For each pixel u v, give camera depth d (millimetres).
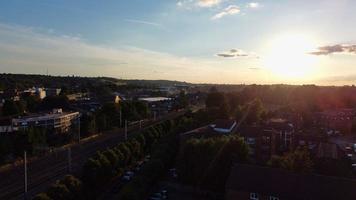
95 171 62062
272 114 161375
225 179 61469
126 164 78938
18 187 65562
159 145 84625
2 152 86500
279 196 48094
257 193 49375
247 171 53000
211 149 64125
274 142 92125
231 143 63906
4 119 132125
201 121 121938
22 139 93438
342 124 142875
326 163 70875
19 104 167750
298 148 82875
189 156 65688
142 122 155750
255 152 87625
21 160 87625
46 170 77312
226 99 164500
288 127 111312
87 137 120875
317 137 98062
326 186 47750
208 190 62719
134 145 83688
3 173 75438
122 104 154250
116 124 141875
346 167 74500
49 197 49406
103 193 64562
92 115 126812
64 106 197500
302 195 47281
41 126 121312
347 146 107375
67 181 54469
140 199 56219
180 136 87312
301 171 58625
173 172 74000
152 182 66000
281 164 63125
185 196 62250
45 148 96688
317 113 169500
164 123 115688
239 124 117000
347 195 45938
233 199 51156
